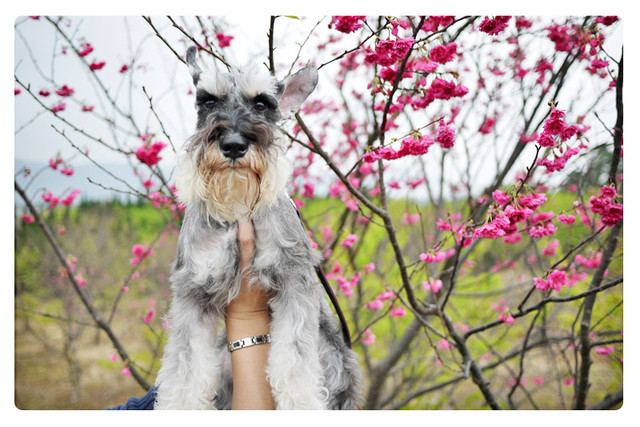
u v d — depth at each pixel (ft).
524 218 2.71
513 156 3.79
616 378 4.51
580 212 3.75
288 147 2.92
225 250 2.51
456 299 5.90
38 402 5.02
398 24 2.77
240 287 2.56
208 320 2.60
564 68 3.64
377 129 3.64
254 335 2.58
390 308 3.61
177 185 2.58
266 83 2.65
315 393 2.51
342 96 4.25
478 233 2.68
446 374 5.17
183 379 2.49
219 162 2.46
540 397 4.96
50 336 6.18
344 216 4.05
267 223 2.54
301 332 2.52
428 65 2.81
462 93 2.89
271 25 2.77
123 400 5.19
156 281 6.66
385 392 5.33
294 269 2.56
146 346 6.11
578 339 4.03
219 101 2.62
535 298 5.35
